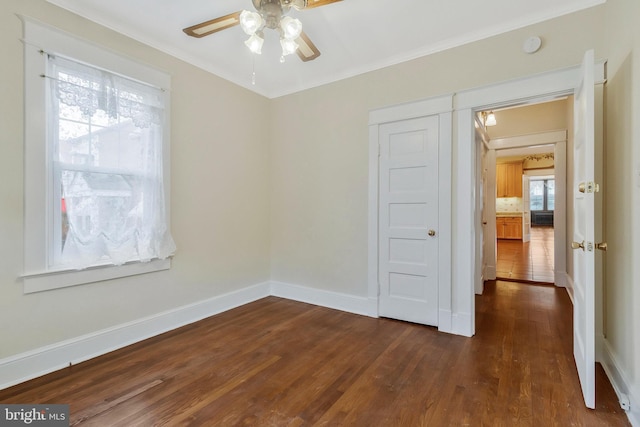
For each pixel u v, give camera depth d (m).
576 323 2.14
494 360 2.26
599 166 2.18
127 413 1.69
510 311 3.32
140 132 2.59
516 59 2.47
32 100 2.03
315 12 2.32
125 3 2.21
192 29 2.06
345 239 3.39
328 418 1.65
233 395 1.86
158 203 2.70
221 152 3.35
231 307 3.45
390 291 3.12
